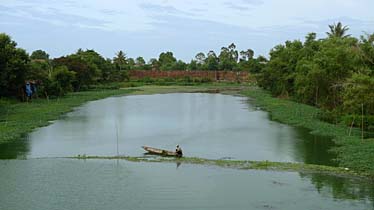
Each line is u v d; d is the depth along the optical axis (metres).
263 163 33.78
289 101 83.62
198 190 27.78
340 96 54.75
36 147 40.59
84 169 32.53
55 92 92.25
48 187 28.22
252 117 63.00
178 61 199.25
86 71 113.81
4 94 78.38
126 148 40.28
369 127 47.25
